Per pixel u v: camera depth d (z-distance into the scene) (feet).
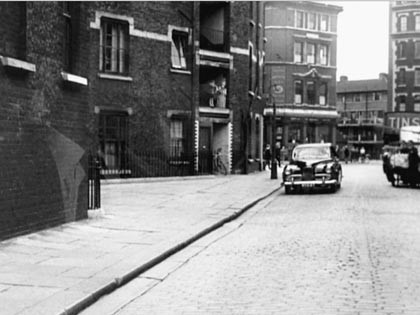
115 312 22.11
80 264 29.19
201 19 113.50
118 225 43.27
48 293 23.26
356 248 35.06
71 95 43.06
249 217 52.60
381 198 69.21
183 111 99.66
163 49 95.86
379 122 274.36
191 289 25.62
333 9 209.26
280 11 200.13
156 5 94.43
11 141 35.09
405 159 86.63
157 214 50.62
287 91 200.13
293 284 25.96
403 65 233.35
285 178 76.89
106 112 87.25
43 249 32.94
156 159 94.58
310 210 57.00
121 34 89.92
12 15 35.94
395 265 29.84
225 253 34.58
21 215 36.37
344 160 223.10
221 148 111.34
